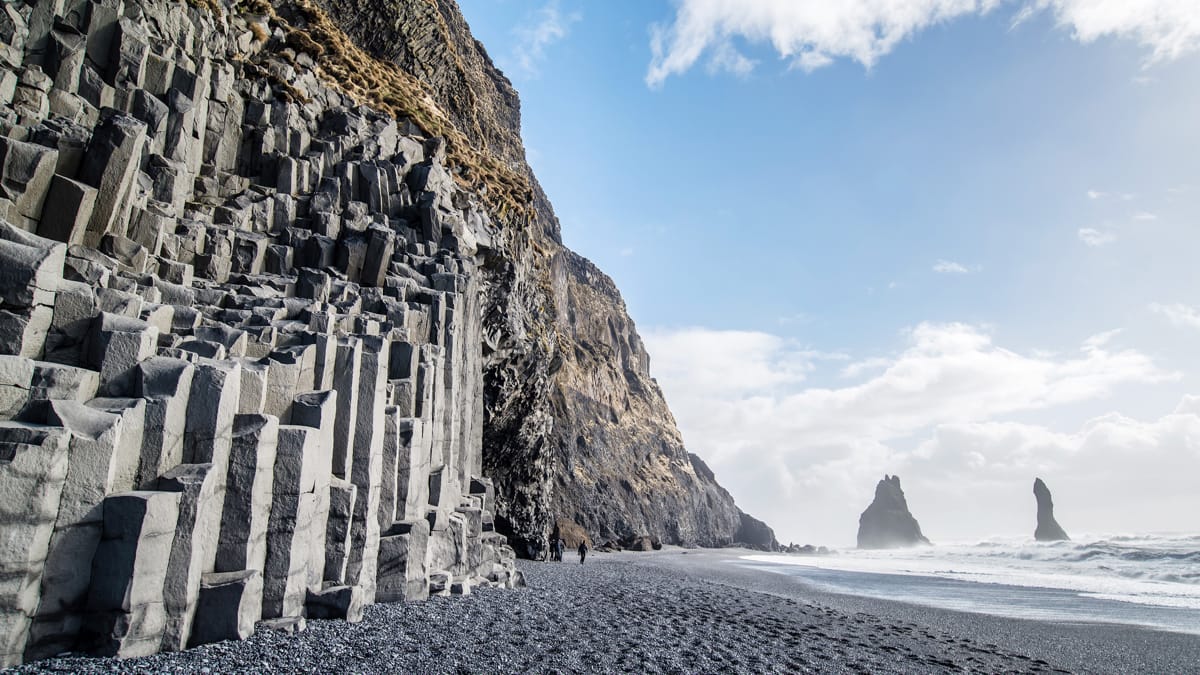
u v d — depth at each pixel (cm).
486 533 2678
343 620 1347
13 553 920
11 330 1127
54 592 970
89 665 936
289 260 2559
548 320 6575
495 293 4422
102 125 1872
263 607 1243
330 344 1559
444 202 3634
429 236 3256
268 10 3431
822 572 6172
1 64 1914
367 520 1563
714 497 17650
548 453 6153
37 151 1684
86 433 1020
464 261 3216
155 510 1040
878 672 1572
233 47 3047
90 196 1764
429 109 5222
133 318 1270
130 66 2319
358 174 3170
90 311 1247
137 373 1170
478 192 4616
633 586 3077
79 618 991
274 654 1084
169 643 1049
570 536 8875
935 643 2172
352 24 5462
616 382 15500
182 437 1170
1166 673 1959
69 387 1091
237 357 1428
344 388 1558
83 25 2239
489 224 4372
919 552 12412
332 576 1431
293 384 1429
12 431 951
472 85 7700
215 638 1112
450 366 2448
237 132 2862
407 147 3703
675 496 14500
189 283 2070
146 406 1125
